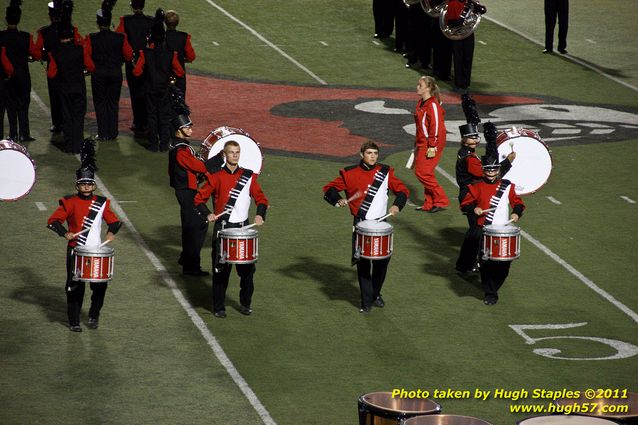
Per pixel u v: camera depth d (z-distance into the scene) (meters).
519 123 55.94
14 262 38.34
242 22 71.94
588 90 62.47
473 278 38.09
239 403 29.44
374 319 34.72
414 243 41.03
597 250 40.62
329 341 33.22
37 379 30.52
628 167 49.94
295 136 53.19
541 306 35.94
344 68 65.00
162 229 41.59
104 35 50.56
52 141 51.44
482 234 35.12
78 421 28.33
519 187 44.16
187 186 36.91
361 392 30.20
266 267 38.47
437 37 62.69
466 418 23.08
